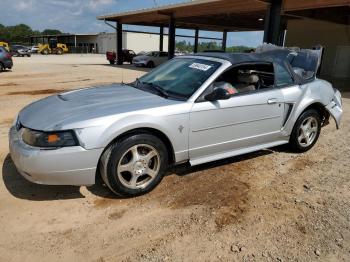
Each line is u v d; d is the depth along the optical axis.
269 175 4.19
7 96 9.38
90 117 3.17
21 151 3.09
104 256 2.61
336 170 4.43
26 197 3.41
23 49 42.22
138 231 2.94
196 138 3.74
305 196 3.68
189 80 3.98
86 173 3.16
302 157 4.87
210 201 3.49
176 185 3.82
